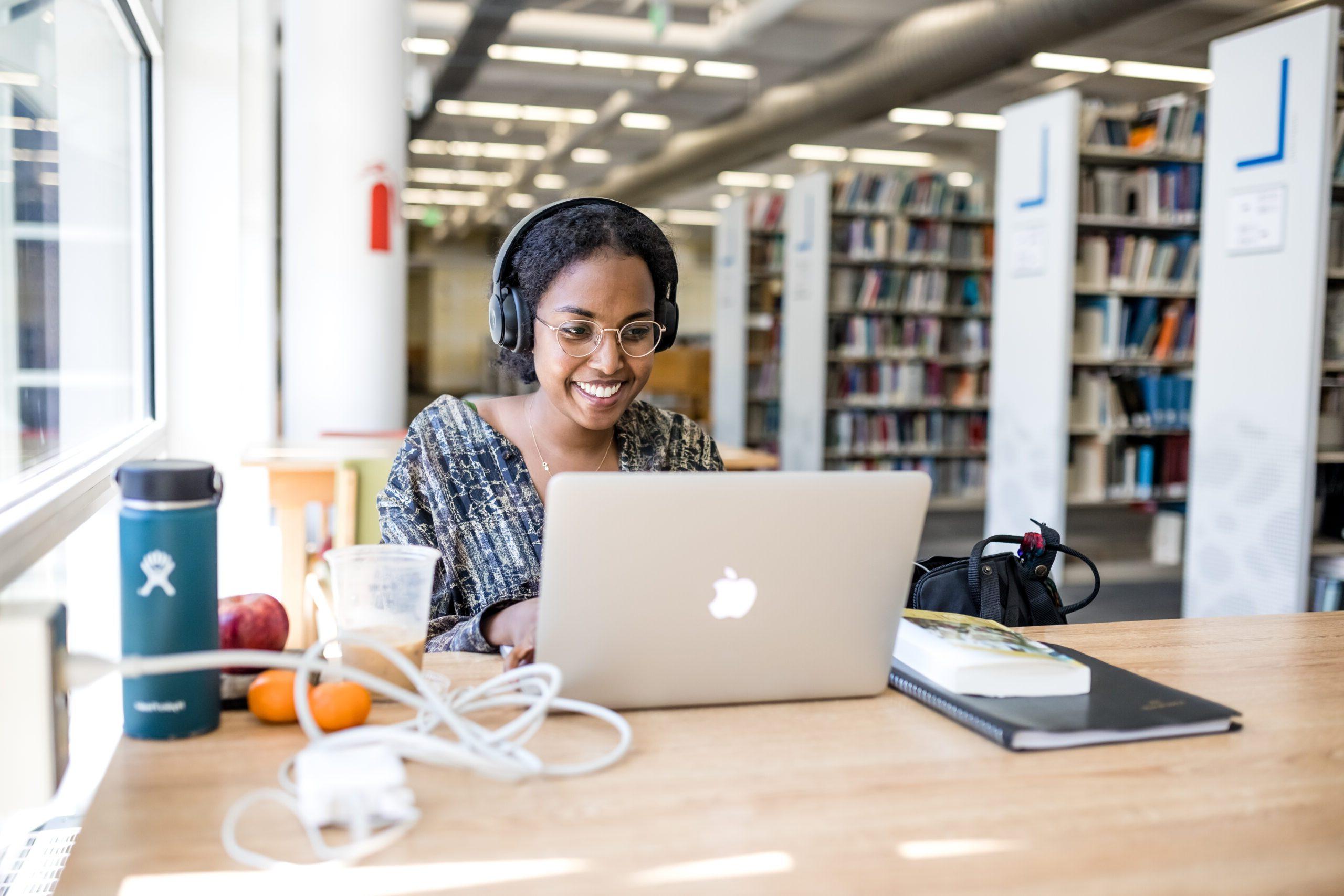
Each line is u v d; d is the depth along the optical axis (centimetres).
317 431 439
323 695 94
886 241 681
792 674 104
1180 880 72
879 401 695
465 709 95
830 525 99
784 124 875
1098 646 131
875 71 732
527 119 1150
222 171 350
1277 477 391
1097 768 91
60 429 232
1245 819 81
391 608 102
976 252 707
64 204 235
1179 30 797
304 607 284
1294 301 383
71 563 236
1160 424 512
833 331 687
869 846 75
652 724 100
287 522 315
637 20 820
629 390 146
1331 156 374
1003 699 103
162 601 89
